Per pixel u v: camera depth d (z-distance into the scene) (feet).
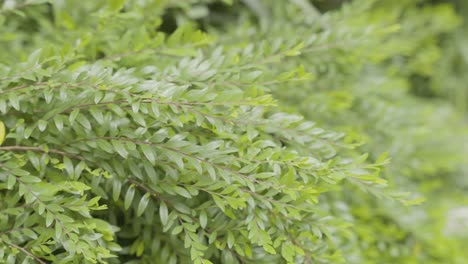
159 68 2.91
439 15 4.19
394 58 4.58
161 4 3.25
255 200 2.67
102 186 2.72
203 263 2.58
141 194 2.78
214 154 2.57
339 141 2.80
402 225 3.35
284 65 3.23
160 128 2.70
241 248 2.72
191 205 2.70
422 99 5.15
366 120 3.45
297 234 2.74
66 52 2.73
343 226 2.73
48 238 2.56
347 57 3.27
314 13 3.68
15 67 2.65
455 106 5.66
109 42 2.98
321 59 3.27
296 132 2.74
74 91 2.66
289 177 2.59
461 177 4.37
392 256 3.26
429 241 3.34
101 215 2.81
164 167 2.62
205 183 2.62
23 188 2.54
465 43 5.71
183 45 2.96
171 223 2.65
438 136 3.84
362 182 2.72
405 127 3.55
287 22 3.66
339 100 3.36
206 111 2.58
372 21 3.65
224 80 2.76
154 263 2.80
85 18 3.29
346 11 3.53
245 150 2.69
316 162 2.62
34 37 3.25
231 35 3.43
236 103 2.57
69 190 2.54
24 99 2.68
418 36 4.18
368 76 3.80
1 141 2.56
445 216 3.56
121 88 2.56
